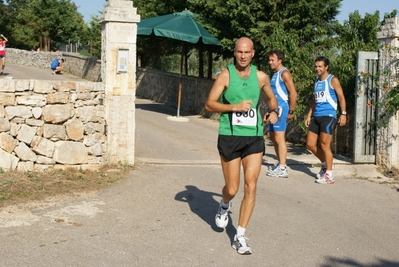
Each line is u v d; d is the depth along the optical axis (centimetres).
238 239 520
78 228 569
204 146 1101
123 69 832
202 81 1620
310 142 848
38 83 770
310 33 1290
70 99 795
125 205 662
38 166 781
